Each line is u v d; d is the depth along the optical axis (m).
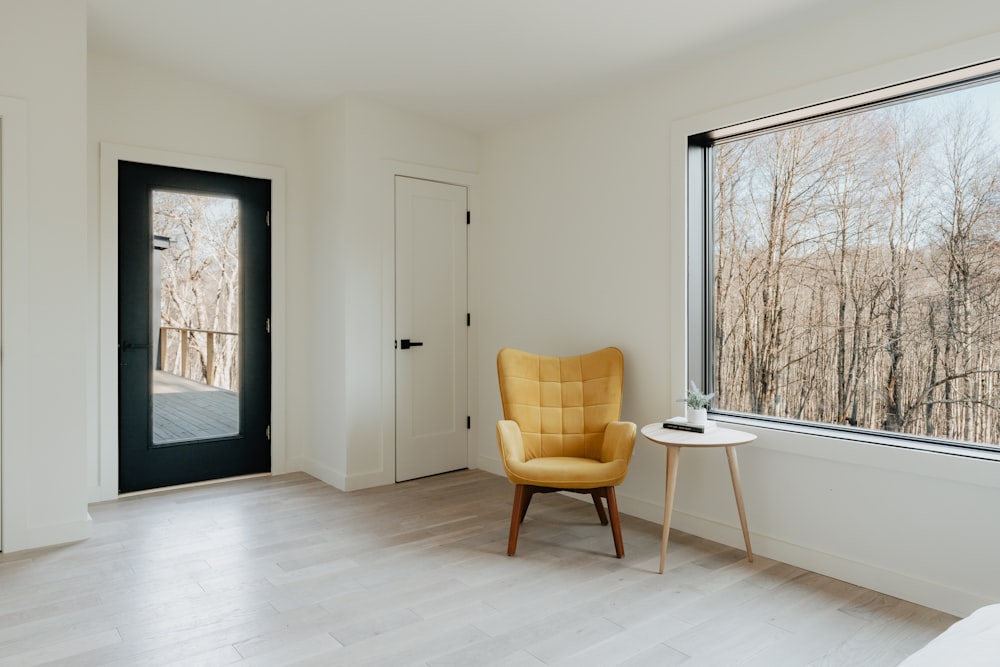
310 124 4.36
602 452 3.20
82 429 3.05
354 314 4.02
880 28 2.57
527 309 4.24
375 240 4.11
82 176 3.02
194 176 4.02
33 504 2.94
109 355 3.71
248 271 4.27
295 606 2.39
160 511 3.52
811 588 2.62
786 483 2.90
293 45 3.32
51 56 2.93
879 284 2.78
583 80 3.55
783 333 3.13
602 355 3.47
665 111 3.39
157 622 2.26
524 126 4.27
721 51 3.11
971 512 2.36
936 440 2.56
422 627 2.24
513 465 2.96
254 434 4.34
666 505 2.79
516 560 2.88
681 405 3.29
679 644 2.15
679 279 3.29
